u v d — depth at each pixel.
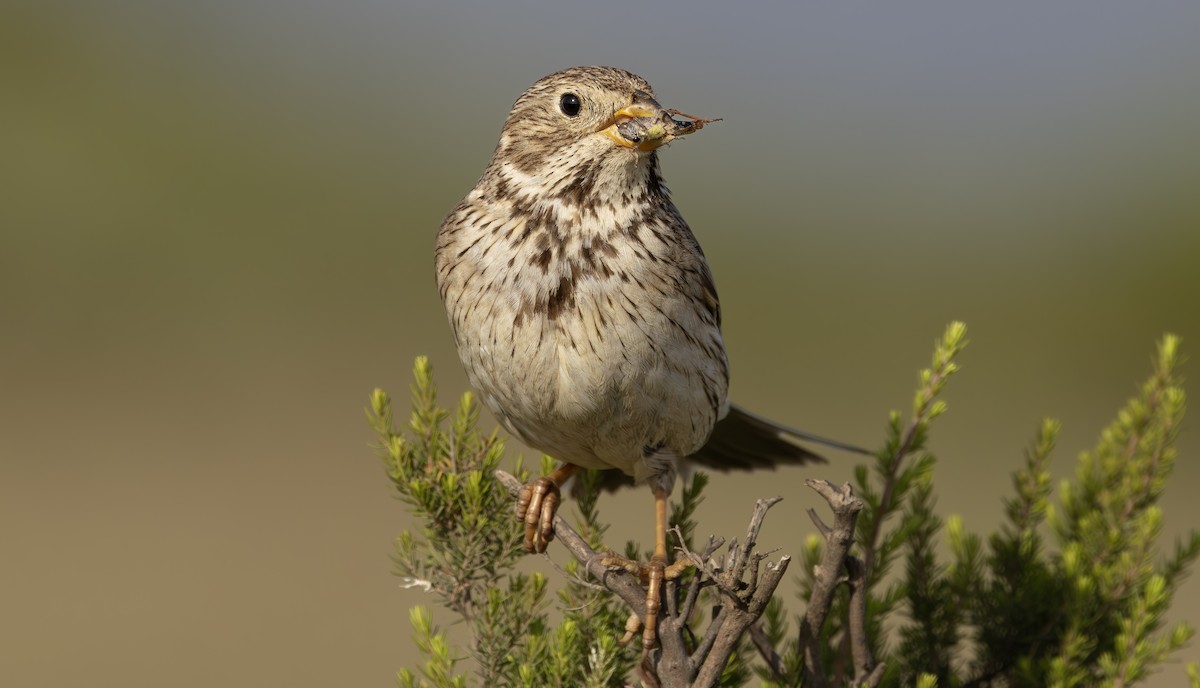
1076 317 24.62
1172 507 18.08
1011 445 19.91
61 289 24.48
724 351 7.78
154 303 24.16
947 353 7.30
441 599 6.89
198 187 25.95
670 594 5.89
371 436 19.86
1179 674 13.34
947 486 18.23
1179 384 8.12
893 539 7.33
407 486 7.07
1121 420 7.96
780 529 16.34
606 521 16.66
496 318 7.16
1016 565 7.51
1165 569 7.70
